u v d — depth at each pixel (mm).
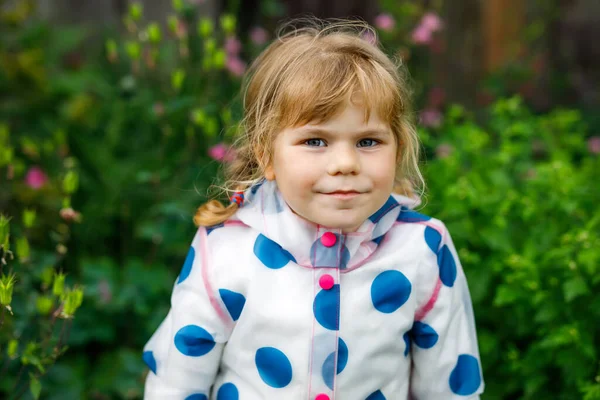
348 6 4137
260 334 1362
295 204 1292
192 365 1407
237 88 2605
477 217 2100
